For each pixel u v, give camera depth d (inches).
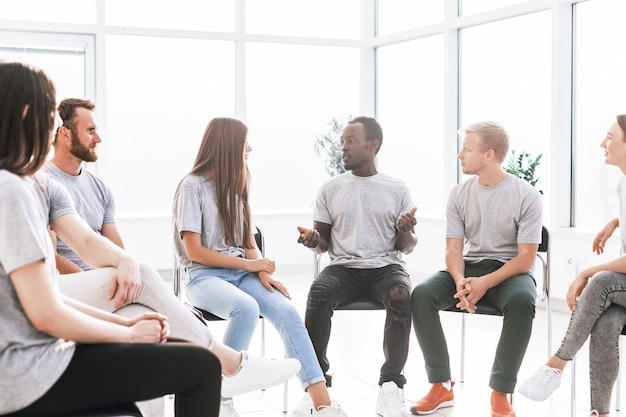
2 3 244.7
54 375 63.8
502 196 129.8
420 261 258.7
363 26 289.7
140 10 260.8
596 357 112.0
